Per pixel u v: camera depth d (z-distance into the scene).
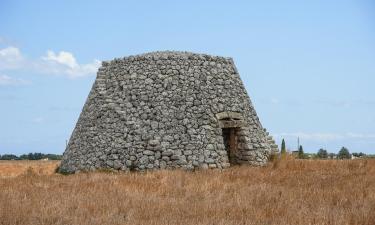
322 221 13.66
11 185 22.56
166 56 34.19
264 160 34.72
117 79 34.91
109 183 22.41
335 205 16.77
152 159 30.98
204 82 34.16
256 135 35.28
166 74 33.69
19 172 35.47
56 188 21.00
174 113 32.44
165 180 23.38
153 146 31.27
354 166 31.53
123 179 24.06
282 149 39.03
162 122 32.12
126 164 31.19
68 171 34.28
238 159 34.47
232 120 33.97
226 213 15.10
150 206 16.09
